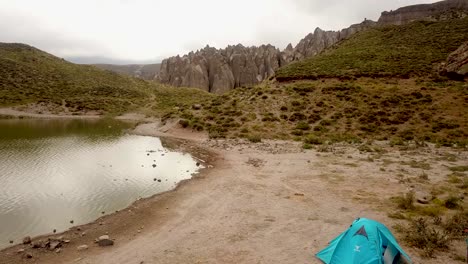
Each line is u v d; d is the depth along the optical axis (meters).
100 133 51.91
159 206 17.39
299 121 48.97
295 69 72.06
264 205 17.11
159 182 22.64
